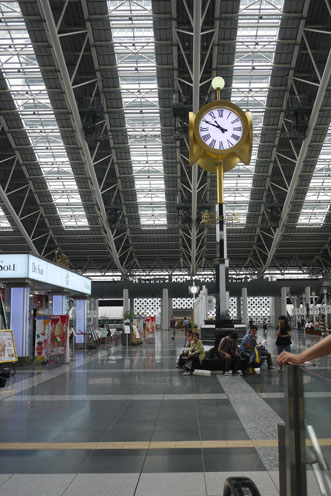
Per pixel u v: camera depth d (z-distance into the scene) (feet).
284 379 8.04
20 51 112.88
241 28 111.24
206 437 22.38
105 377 47.73
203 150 57.98
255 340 50.42
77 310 99.81
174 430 23.97
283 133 134.31
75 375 49.88
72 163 154.40
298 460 7.80
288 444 7.87
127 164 156.04
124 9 105.40
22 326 63.87
